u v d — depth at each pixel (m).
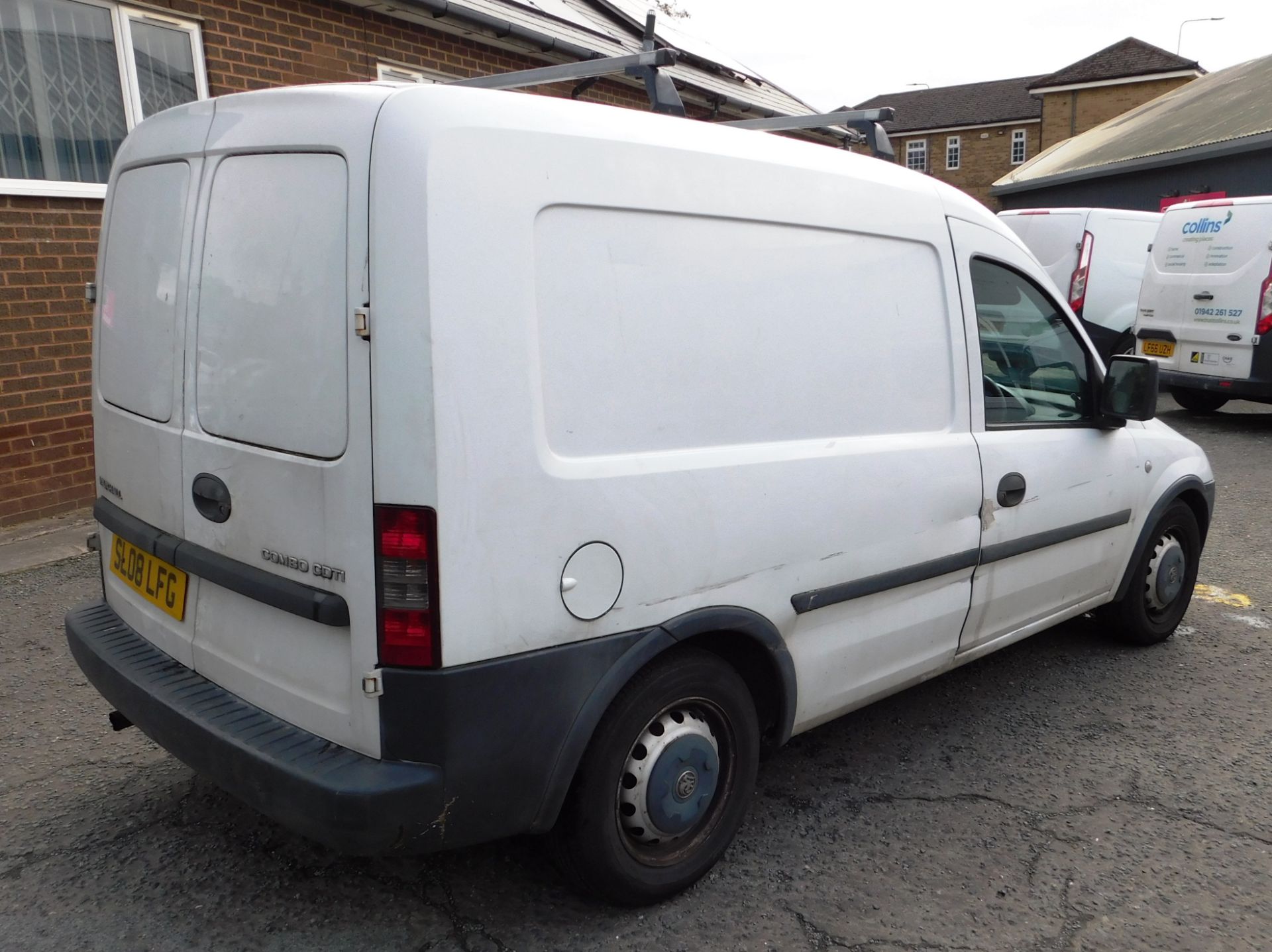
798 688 2.91
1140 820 3.13
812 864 2.90
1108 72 45.41
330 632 2.24
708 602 2.57
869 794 3.29
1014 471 3.45
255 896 2.72
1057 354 3.71
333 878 2.80
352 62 7.45
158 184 2.68
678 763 2.61
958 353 3.26
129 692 2.65
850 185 2.92
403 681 2.14
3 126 5.90
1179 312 10.27
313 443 2.20
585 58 9.05
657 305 2.42
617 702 2.46
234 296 2.37
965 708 3.94
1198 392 10.98
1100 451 3.88
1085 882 2.82
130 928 2.59
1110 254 12.15
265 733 2.36
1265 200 9.42
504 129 2.14
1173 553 4.45
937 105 57.22
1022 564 3.61
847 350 2.90
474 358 2.09
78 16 6.12
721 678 2.68
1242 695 4.06
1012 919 2.66
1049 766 3.48
